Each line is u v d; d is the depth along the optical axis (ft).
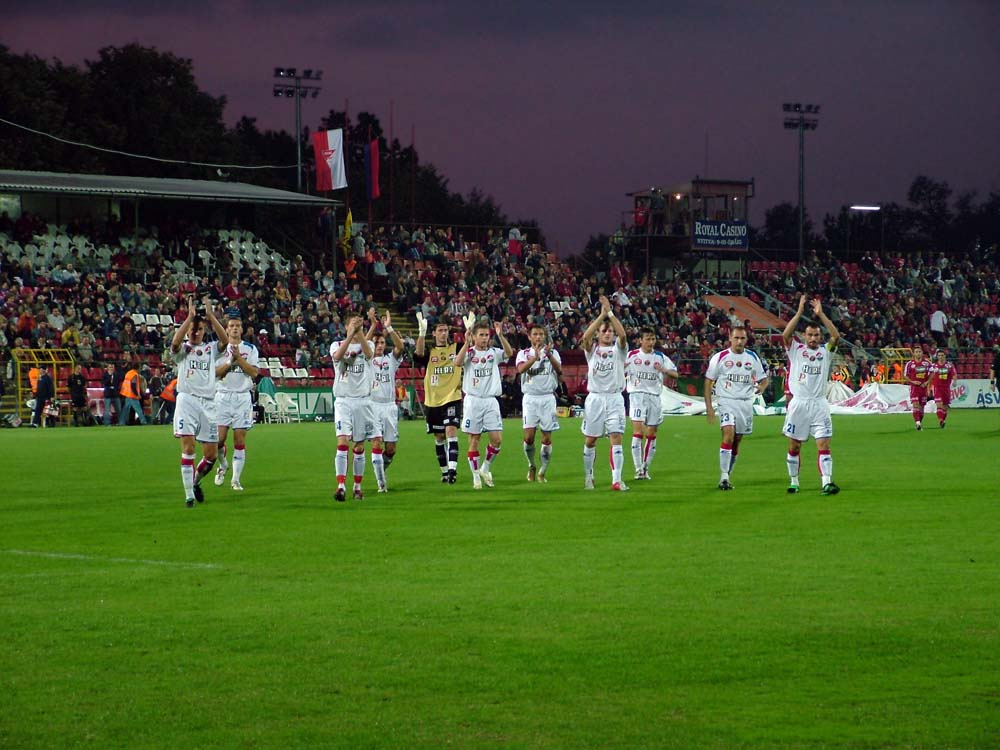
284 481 68.23
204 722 22.27
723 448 61.41
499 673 25.27
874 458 80.94
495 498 58.13
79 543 43.52
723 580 34.91
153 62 237.04
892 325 216.95
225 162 245.45
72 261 165.78
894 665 25.72
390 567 37.78
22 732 21.76
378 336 61.77
